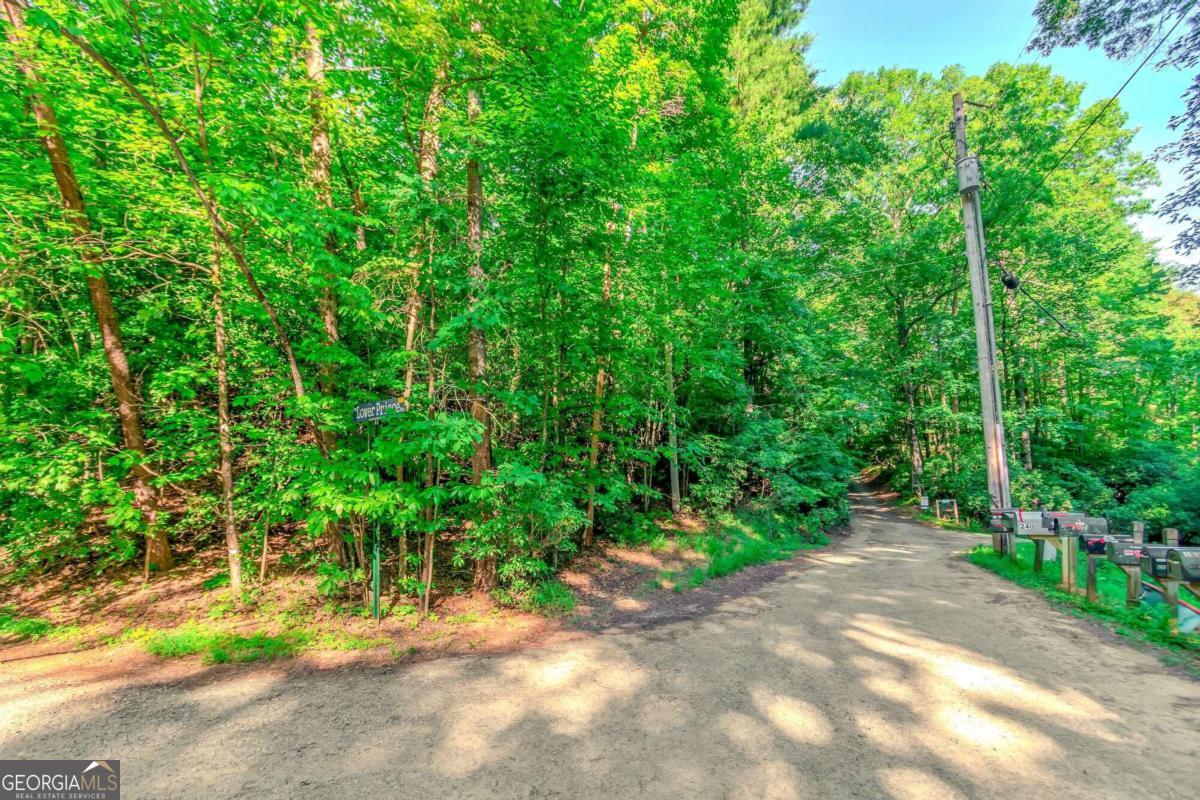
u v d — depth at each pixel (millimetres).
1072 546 6141
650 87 8617
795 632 5137
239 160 5918
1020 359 18938
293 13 4961
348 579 5695
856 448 24188
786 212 14977
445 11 5273
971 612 5508
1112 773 2609
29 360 5445
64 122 5730
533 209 6109
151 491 6340
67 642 4891
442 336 5195
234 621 5340
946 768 2717
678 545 9594
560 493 6594
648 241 8734
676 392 11523
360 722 3410
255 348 5758
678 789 2627
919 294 19453
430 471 5891
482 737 3205
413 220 5570
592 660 4566
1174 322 20188
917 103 21094
